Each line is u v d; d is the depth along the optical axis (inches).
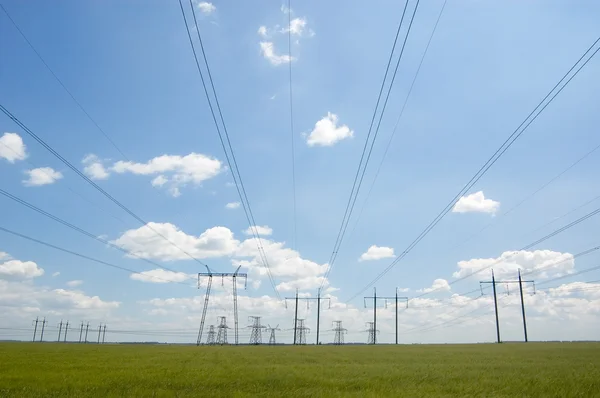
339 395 732.7
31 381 942.4
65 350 2869.1
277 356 2219.5
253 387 855.1
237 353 2576.3
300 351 2940.5
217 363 1633.9
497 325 4234.7
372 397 719.1
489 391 798.5
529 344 3991.1
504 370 1277.1
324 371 1240.2
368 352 2746.1
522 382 913.5
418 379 1014.4
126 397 713.0
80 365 1456.7
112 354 2340.1
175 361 1747.0
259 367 1413.6
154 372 1174.3
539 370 1264.8
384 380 998.4
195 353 2541.8
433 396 732.7
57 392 764.6
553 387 820.0
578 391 757.3
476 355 2262.6
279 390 817.5
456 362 1713.8
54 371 1211.2
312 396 729.0
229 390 808.3
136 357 2046.0
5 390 777.6
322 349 3361.2
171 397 716.7
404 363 1668.3
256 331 5221.5
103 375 1079.6
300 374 1128.2
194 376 1060.5
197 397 717.3
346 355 2330.2
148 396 727.1
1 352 2397.9
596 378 981.2
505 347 3363.7
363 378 1034.1
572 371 1211.2
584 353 2329.0
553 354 2261.3
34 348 3201.3
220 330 5260.8
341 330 5816.9
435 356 2199.8
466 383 920.3
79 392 764.6
